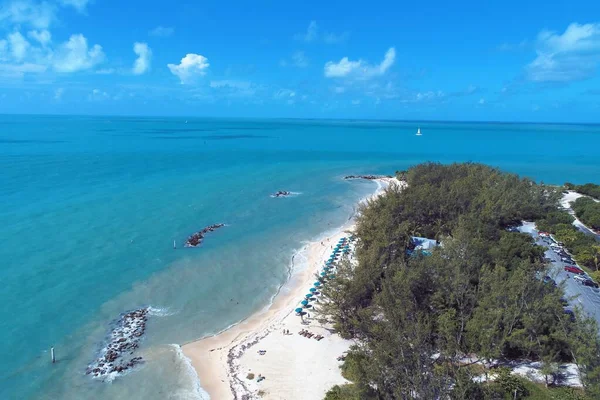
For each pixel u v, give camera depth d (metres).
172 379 36.44
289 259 63.28
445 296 40.50
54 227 72.38
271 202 96.94
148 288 52.66
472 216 63.66
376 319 41.03
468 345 36.84
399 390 28.47
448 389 29.73
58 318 45.12
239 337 42.94
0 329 42.56
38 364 37.88
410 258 48.84
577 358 31.42
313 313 47.12
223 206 91.38
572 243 60.53
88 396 34.16
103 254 62.09
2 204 84.94
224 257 63.38
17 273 54.62
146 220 78.75
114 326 44.28
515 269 44.94
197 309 48.34
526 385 32.50
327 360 38.66
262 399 33.81
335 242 69.69
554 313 36.22
